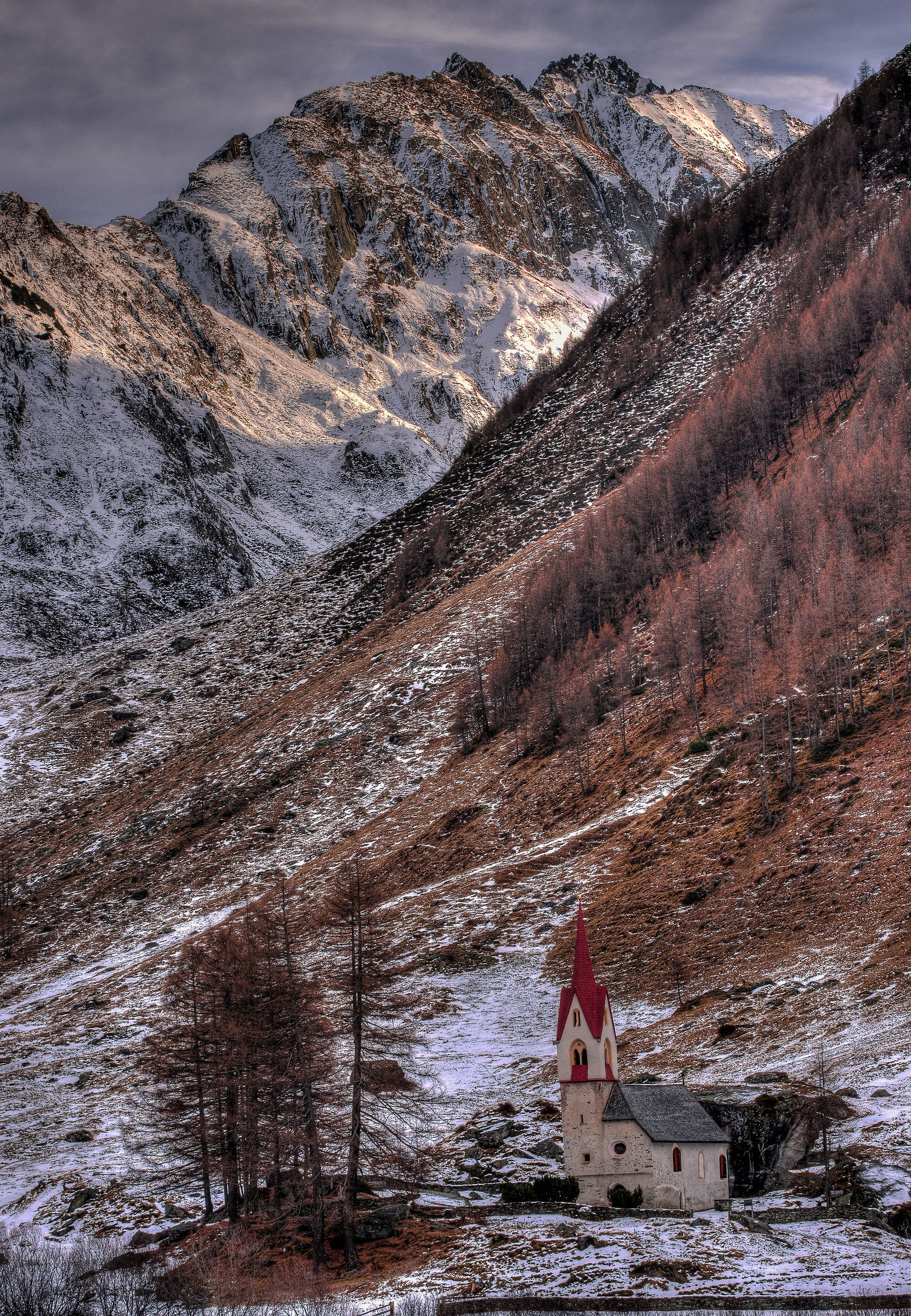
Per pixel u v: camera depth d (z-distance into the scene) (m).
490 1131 58.19
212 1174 54.75
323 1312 36.59
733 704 112.44
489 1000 83.31
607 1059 48.25
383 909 107.19
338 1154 44.09
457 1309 35.69
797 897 78.25
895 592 110.38
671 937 81.94
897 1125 46.50
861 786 86.88
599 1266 38.47
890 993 60.50
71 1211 58.50
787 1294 34.78
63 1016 105.94
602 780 115.38
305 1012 45.12
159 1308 39.53
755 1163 47.81
